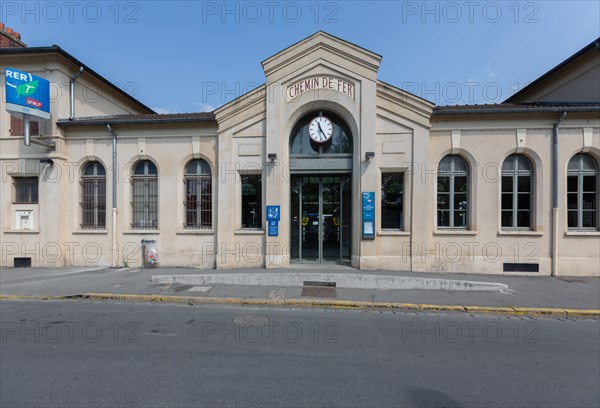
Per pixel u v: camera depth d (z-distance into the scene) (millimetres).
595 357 4379
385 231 9508
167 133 10352
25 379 3592
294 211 10359
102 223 10703
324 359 4199
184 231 10164
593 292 7535
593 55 10047
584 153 9367
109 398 3217
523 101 13344
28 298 7141
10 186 10586
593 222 9383
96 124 10289
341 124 10078
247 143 9898
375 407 3127
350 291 7656
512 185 9617
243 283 8234
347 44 9461
